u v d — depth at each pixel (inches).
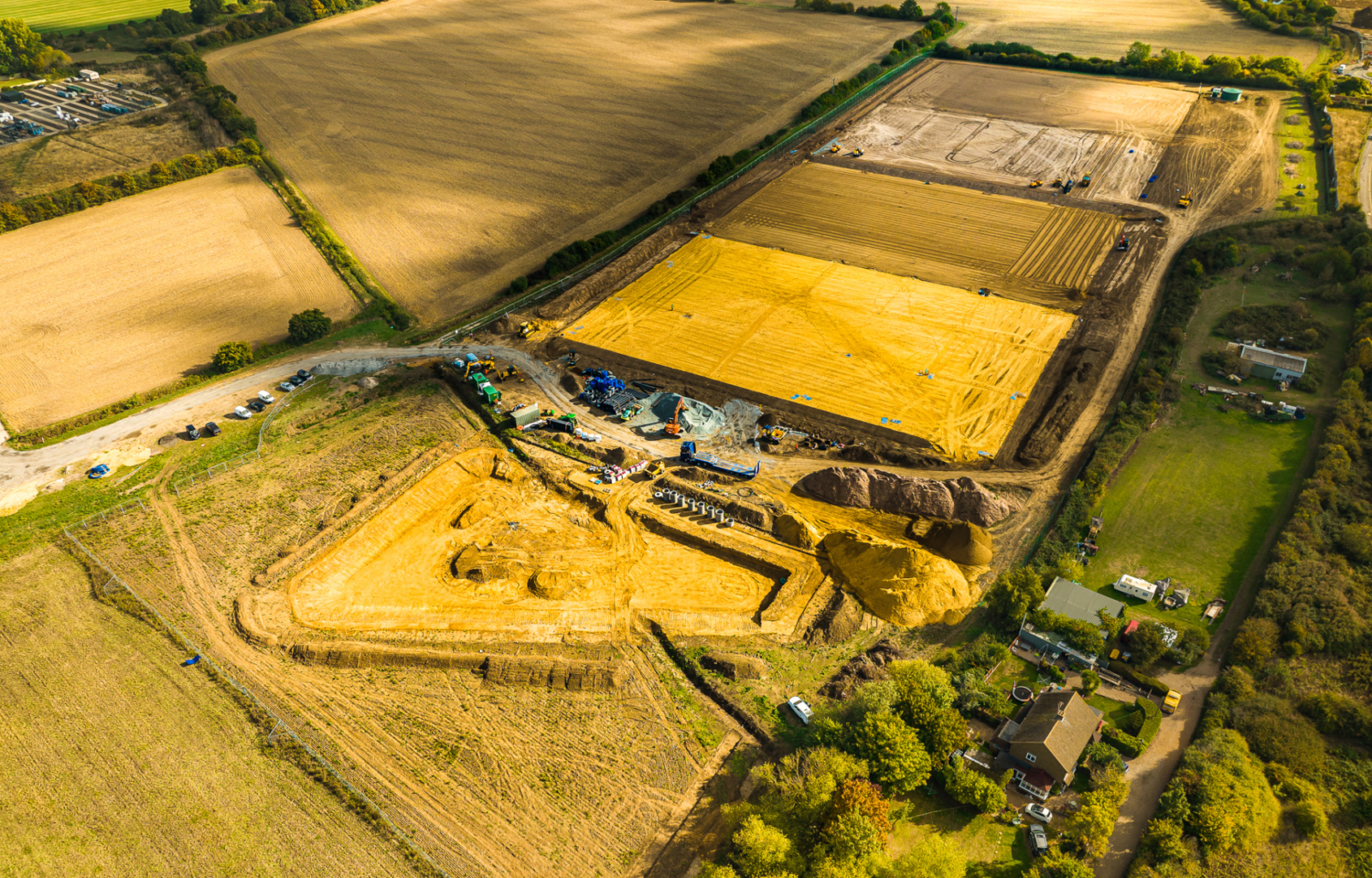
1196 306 3754.9
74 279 4229.8
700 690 2256.4
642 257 4296.3
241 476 2997.0
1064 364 3435.0
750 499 2856.8
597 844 1894.7
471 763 2069.4
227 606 2500.0
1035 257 4185.5
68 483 2982.3
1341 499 2699.3
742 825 1860.2
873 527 2741.1
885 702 2031.3
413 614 2477.9
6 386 3501.5
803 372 3454.7
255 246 4522.6
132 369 3592.5
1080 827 1838.1
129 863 1862.7
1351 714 2063.2
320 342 3772.1
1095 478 2819.9
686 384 3408.0
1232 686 2154.3
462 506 2883.9
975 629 2388.0
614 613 2477.9
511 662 2299.5
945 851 1737.2
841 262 4202.8
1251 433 3058.6
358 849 1883.6
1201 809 1850.4
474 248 4500.5
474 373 3508.9
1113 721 2124.8
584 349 3641.7
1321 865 1815.9
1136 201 4672.7
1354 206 4350.4
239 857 1870.1
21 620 2458.2
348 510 2834.6
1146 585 2439.7
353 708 2208.4
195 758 2076.8
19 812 1964.8
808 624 2431.1
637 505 2854.3
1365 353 3221.0
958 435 3097.9
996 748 2046.0
